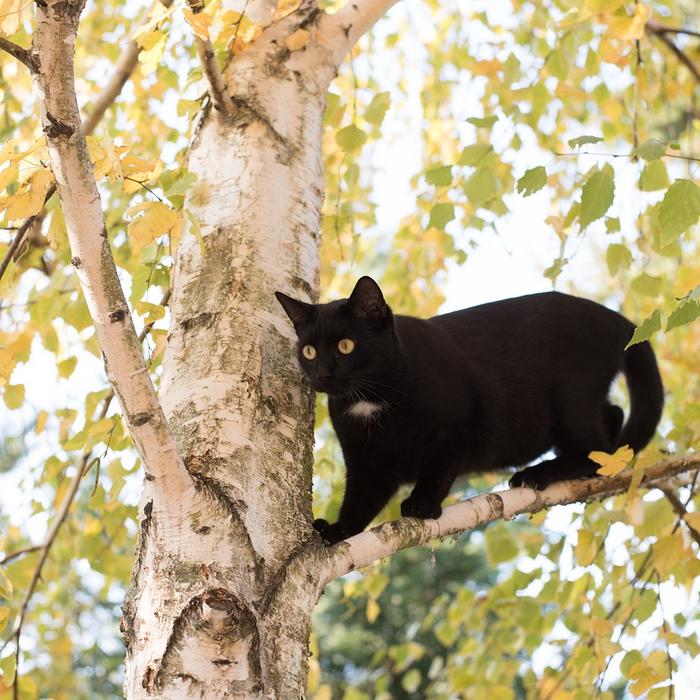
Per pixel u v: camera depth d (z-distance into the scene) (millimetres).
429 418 4305
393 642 9070
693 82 6562
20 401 4316
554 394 4758
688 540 3840
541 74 5590
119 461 4199
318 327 4238
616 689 7898
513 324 4875
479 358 4648
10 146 3006
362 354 4238
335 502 4758
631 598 4559
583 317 4992
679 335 6379
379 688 5656
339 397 4473
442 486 4211
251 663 2543
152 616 2588
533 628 5180
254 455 2967
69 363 4750
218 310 3258
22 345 4480
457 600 5543
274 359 3234
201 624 2512
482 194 4742
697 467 3938
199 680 2475
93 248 2496
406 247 6465
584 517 4863
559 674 4973
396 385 4293
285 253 3504
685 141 6777
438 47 7047
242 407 3035
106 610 8922
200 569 2600
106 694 8250
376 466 4508
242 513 2777
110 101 5406
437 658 5723
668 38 5992
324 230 5414
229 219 3469
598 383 4875
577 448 4680
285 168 3654
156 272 4062
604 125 6379
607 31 5582
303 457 3148
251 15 3953
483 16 6320
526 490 4016
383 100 5102
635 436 4934
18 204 2990
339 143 5055
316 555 2951
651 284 4746
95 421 4430
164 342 3699
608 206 3471
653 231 5184
